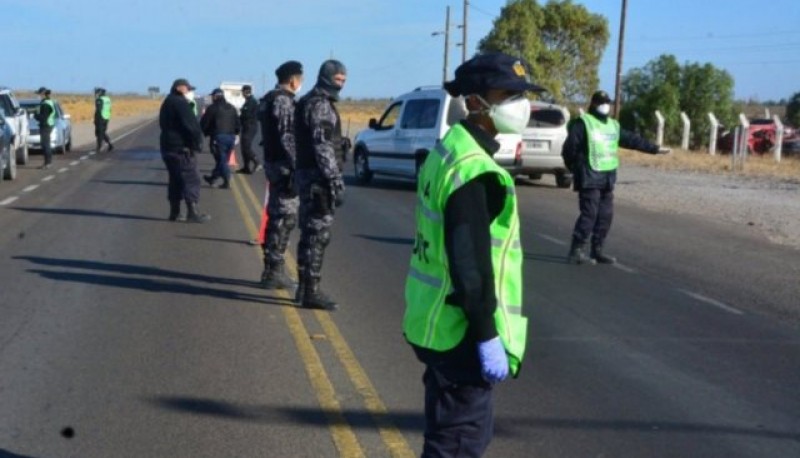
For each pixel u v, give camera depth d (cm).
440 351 350
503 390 644
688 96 4556
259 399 609
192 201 1421
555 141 2152
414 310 357
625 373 689
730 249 1321
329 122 822
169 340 747
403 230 1429
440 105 2008
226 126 1923
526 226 1520
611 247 1314
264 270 960
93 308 851
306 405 599
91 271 1026
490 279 335
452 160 342
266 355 710
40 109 2489
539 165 2156
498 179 339
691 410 609
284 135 903
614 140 1138
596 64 5412
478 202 335
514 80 348
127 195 1816
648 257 1230
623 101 4672
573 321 851
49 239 1250
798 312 909
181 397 610
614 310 900
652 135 4469
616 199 2036
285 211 937
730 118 4553
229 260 1105
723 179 2552
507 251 348
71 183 2058
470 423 358
